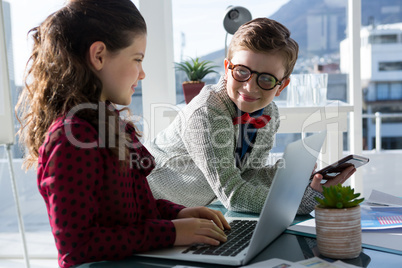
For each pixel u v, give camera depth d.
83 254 0.74
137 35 0.90
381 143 3.40
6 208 2.62
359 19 2.52
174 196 1.43
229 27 2.44
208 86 1.35
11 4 2.57
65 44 0.86
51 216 0.74
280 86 1.29
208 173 1.20
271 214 0.73
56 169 0.74
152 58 2.51
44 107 0.87
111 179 0.81
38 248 2.62
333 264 0.70
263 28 1.19
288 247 0.81
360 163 1.09
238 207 1.12
